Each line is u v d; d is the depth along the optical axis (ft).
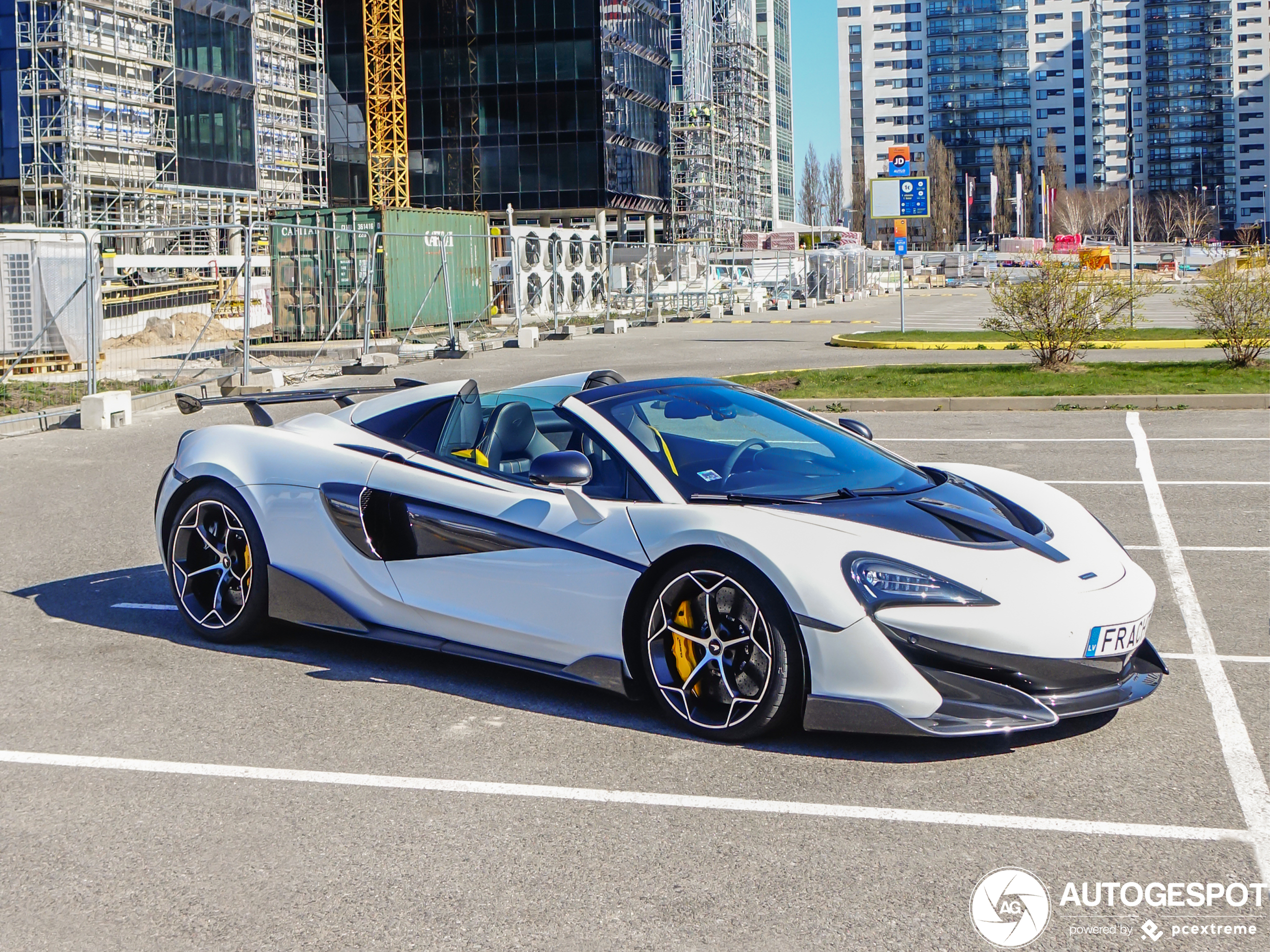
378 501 16.74
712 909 9.84
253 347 71.36
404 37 195.93
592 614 14.58
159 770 13.20
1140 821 11.32
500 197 197.26
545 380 17.88
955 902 9.87
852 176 496.64
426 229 94.73
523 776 12.84
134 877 10.68
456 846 11.16
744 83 294.66
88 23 132.26
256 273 97.14
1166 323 98.68
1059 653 12.69
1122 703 13.12
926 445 36.83
